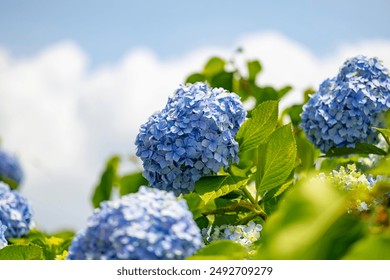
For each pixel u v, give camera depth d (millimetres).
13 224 1690
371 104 1494
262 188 1428
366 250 1064
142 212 1143
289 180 1477
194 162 1383
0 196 1713
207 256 1143
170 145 1374
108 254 1135
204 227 1441
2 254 1344
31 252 1350
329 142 1539
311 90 1769
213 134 1378
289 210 1070
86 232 1152
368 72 1514
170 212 1149
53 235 1780
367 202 1229
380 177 1362
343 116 1504
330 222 1063
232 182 1398
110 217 1142
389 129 1446
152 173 1407
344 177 1321
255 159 1593
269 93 1916
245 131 1457
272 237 1061
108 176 1981
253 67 2045
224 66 2053
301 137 1722
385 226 1188
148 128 1396
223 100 1408
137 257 1125
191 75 2006
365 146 1509
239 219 1428
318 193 1080
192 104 1381
